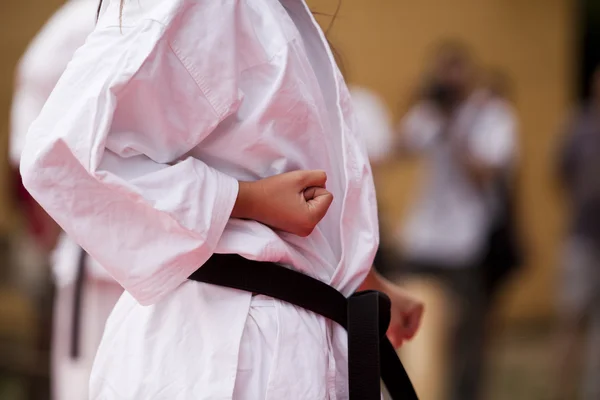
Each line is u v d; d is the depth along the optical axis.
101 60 2.45
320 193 2.61
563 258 8.95
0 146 6.45
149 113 2.46
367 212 2.73
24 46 11.27
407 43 12.39
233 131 2.58
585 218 8.71
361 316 2.67
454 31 12.70
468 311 7.77
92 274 4.37
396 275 6.70
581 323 8.91
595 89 9.17
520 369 10.67
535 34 13.22
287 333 2.54
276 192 2.55
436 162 7.90
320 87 2.80
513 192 7.89
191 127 2.51
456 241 7.79
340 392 2.69
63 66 4.73
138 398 2.49
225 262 2.55
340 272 2.71
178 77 2.48
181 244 2.45
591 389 8.82
